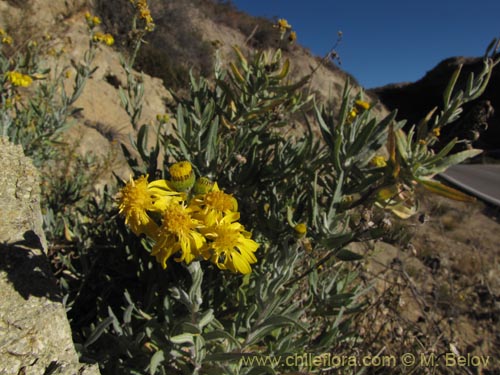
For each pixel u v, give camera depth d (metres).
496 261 6.87
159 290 2.29
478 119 2.07
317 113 2.30
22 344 1.35
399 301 3.21
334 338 2.29
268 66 2.80
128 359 1.92
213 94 2.98
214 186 1.46
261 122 3.14
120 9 9.54
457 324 4.11
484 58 2.01
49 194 3.70
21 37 6.68
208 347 1.96
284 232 2.38
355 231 2.12
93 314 2.39
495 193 18.08
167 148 2.63
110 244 2.78
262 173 2.64
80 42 8.45
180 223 1.25
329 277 2.78
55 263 2.65
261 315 1.75
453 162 2.00
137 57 11.29
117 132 6.72
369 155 2.25
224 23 22.50
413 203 2.26
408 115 42.31
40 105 4.22
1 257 1.56
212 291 2.38
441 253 6.62
